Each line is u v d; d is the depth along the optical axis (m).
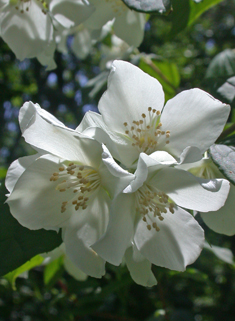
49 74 0.51
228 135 0.12
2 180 0.10
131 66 0.09
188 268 0.18
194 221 0.09
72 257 0.09
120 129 0.09
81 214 0.09
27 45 0.13
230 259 0.17
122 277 0.17
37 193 0.09
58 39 0.18
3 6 0.13
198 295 0.35
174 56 0.60
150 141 0.09
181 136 0.09
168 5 0.09
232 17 0.64
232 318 0.34
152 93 0.09
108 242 0.08
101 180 0.09
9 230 0.09
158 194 0.09
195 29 0.62
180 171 0.08
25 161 0.09
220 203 0.08
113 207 0.08
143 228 0.09
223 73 0.17
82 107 0.20
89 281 0.18
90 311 0.18
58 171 0.09
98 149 0.09
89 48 0.21
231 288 0.36
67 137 0.09
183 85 0.58
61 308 0.19
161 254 0.09
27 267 0.12
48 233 0.09
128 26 0.15
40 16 0.13
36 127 0.08
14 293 0.22
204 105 0.09
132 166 0.09
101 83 0.19
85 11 0.12
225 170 0.08
